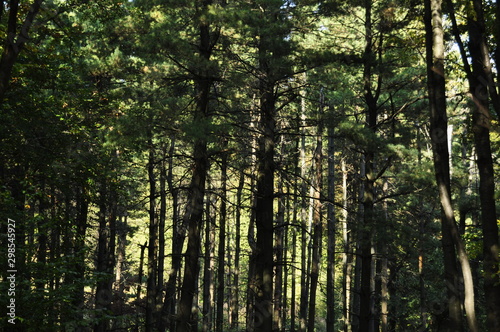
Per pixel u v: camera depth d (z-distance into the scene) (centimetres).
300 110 2333
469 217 3006
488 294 852
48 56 1473
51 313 1052
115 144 1488
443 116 873
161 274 2314
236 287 2827
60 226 1558
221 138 1714
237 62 1669
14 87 1452
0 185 1295
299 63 1560
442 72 884
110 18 1627
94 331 1914
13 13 838
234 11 1399
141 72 1869
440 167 862
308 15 1658
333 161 2475
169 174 2309
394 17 1595
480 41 829
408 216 2639
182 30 1636
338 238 3419
